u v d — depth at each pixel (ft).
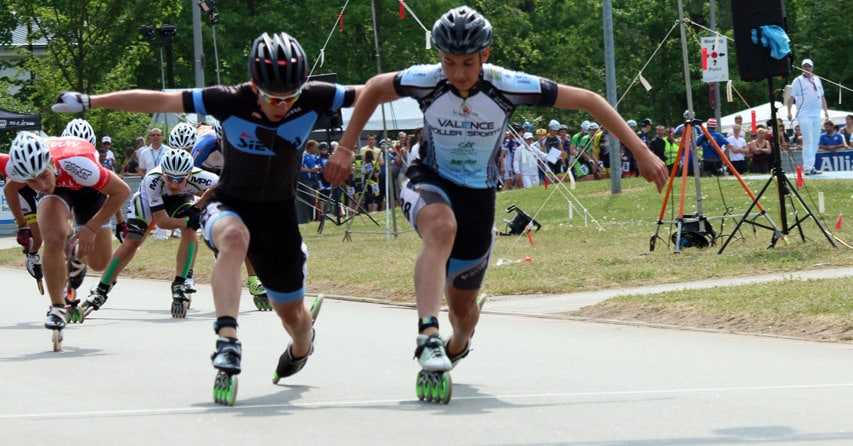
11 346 45.62
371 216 126.00
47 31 189.06
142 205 55.11
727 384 33.73
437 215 30.60
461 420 27.91
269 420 28.19
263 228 31.40
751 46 73.20
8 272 87.15
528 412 29.04
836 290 51.34
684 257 72.84
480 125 30.91
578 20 265.75
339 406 30.30
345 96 31.35
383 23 224.94
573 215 108.37
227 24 219.20
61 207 44.91
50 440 26.08
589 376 35.60
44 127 185.26
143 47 193.98
